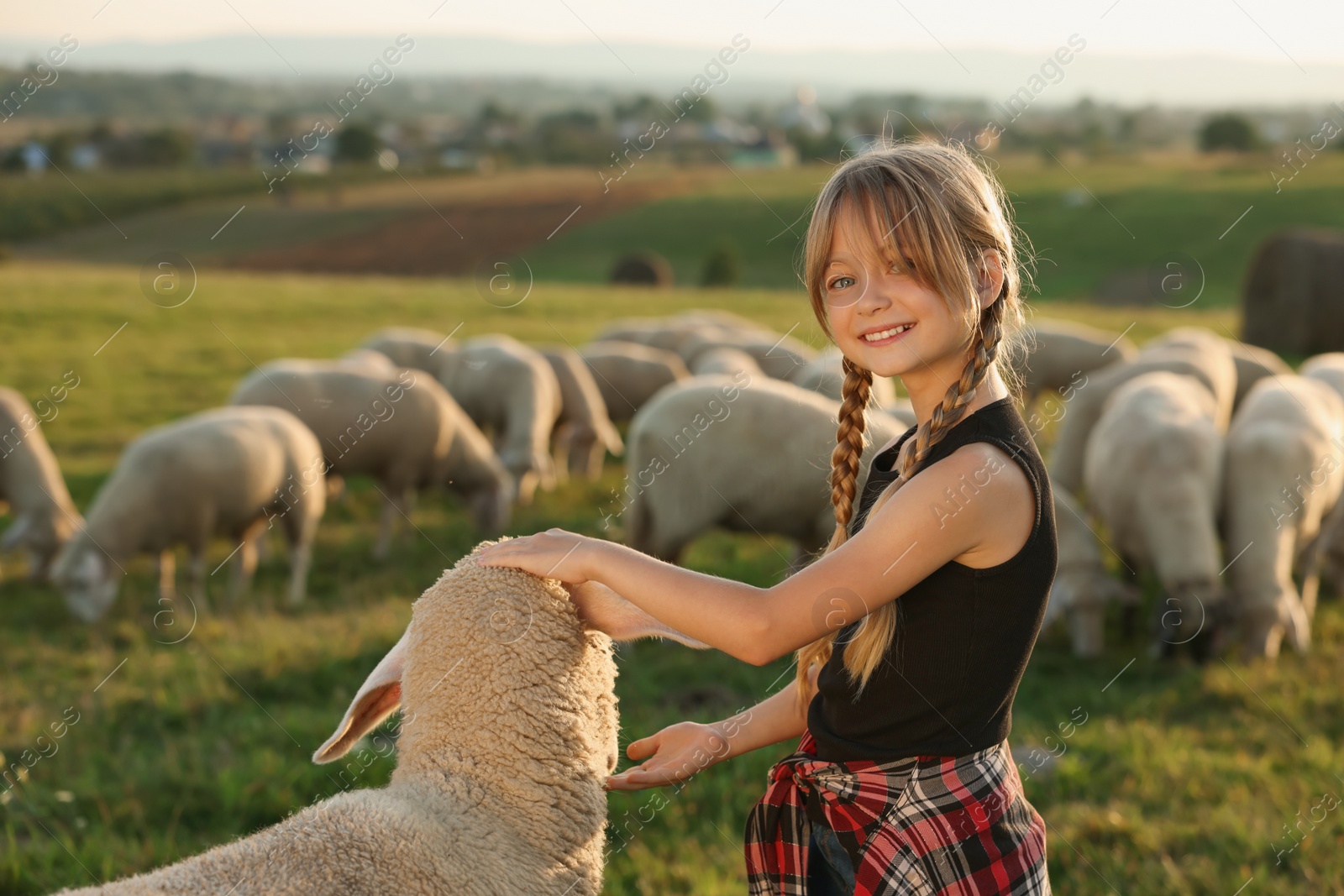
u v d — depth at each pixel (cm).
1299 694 545
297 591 749
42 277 2120
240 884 141
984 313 158
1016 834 155
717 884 333
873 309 154
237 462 720
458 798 160
